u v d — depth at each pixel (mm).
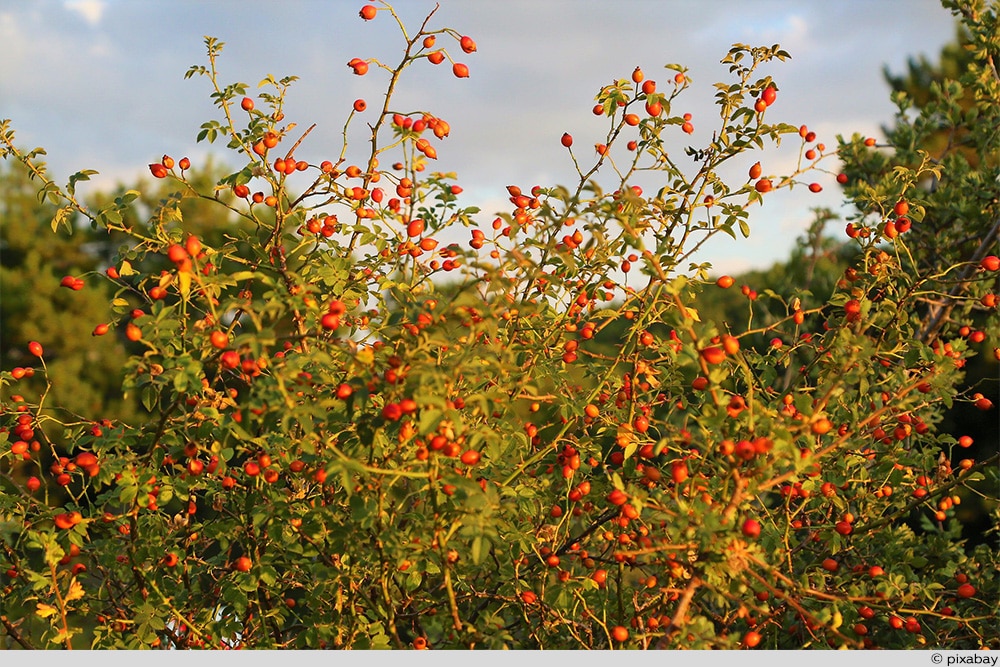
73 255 14641
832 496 3541
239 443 3252
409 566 3141
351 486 2461
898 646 3609
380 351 3018
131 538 3197
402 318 3080
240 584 3082
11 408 3490
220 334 2674
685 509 2576
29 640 3307
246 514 3381
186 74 3441
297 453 3230
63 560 3096
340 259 3328
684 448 3045
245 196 3555
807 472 3023
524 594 3246
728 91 3588
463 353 2707
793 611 3467
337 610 3143
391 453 2824
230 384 3582
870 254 3721
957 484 3502
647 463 3600
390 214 3568
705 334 2629
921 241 5719
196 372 2682
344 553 2992
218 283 2725
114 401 13258
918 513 5543
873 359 3590
